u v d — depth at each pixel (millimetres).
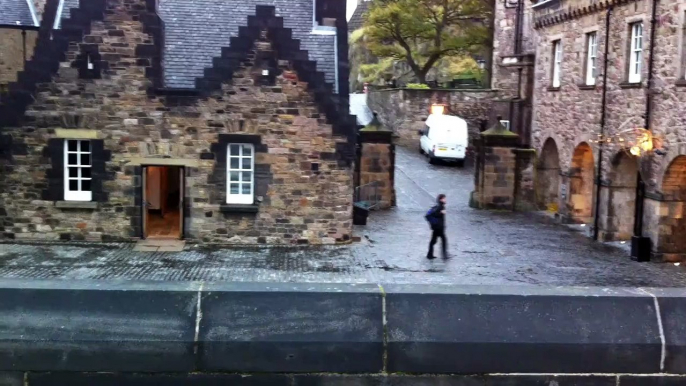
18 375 4312
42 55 20031
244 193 21188
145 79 20312
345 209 21234
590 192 27203
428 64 49938
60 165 20484
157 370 4355
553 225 27031
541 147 30656
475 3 47281
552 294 4531
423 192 34125
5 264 17578
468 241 22875
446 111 45906
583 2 25797
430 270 18359
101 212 20688
